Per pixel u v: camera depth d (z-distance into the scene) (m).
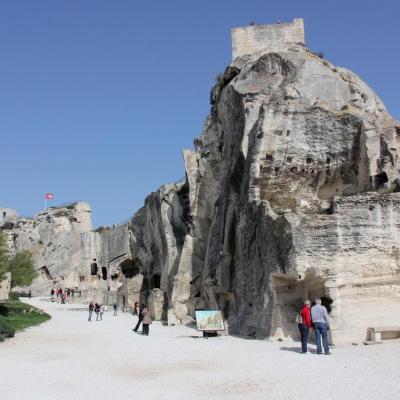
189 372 16.50
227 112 35.59
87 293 64.19
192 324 36.78
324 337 19.05
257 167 28.28
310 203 28.97
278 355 19.06
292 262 22.50
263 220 25.41
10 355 21.23
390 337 21.67
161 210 47.09
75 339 26.67
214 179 39.81
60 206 81.56
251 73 34.38
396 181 26.08
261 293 25.09
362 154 28.19
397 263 22.67
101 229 78.00
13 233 83.56
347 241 22.55
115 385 14.91
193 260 39.56
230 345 22.52
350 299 22.31
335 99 32.38
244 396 13.07
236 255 29.36
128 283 51.34
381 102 35.03
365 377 14.58
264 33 41.59
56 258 78.56
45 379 15.99
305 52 36.53
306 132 29.12
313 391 13.23
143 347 22.98
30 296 76.12
